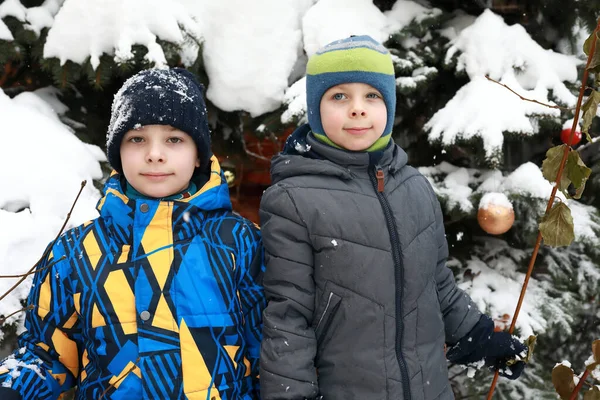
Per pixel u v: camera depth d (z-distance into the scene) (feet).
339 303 4.38
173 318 4.07
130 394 3.96
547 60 7.14
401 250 4.48
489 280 7.50
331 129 4.64
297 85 6.97
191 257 4.21
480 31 7.18
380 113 4.64
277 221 4.45
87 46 6.49
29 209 5.61
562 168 4.28
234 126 7.63
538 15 7.82
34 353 4.19
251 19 7.18
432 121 7.15
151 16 6.47
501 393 7.30
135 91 4.22
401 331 4.44
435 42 7.50
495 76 7.02
